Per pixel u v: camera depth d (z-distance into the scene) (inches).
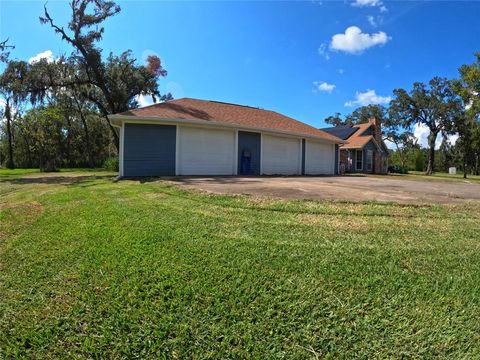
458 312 93.8
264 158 637.9
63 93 1064.2
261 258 132.4
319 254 136.9
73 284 114.2
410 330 86.1
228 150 582.2
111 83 911.0
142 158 509.0
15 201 300.4
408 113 1310.3
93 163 1403.8
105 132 1512.1
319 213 212.8
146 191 319.6
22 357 79.0
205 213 213.2
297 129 723.4
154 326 89.4
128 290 108.0
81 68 852.6
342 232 169.5
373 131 1218.0
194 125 536.7
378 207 232.8
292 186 358.9
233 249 142.8
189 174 540.4
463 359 75.6
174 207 234.1
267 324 89.9
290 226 180.7
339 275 116.6
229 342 83.0
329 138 757.3
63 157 1403.8
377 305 97.7
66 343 83.8
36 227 193.3
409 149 1961.1
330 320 91.1
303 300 101.0
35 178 601.3
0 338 86.0
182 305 98.7
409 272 120.0
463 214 217.3
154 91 1019.3
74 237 167.0
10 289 112.8
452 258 134.4
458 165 1878.7
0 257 143.9
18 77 769.6
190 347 81.6
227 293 105.1
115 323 91.0
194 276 116.6
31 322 92.9
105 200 273.0
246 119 647.1
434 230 176.1
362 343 81.9
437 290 106.3
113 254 139.7
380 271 120.6
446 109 1235.9
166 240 155.9
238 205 235.8
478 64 880.3
